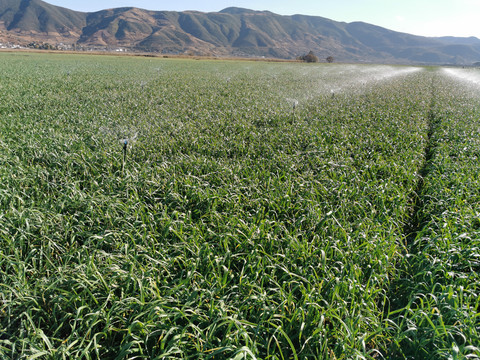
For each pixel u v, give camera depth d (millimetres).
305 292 3590
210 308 3346
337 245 4570
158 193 6160
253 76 35406
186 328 3266
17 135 8922
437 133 11656
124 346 2930
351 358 2992
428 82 36031
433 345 3199
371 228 5137
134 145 8703
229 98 17938
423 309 3518
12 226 4539
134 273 3865
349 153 8789
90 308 3410
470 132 11562
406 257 4660
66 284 3730
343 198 5996
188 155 8344
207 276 3975
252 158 8438
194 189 6012
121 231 4598
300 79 33875
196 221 5312
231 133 10555
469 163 8141
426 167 8523
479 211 5762
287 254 4277
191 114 13633
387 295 4180
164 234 4656
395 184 6645
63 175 6590
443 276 4113
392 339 3381
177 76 31156
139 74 31828
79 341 3221
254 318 3418
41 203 5379
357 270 4125
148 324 3160
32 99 15070
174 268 4141
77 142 8594
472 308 3477
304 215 5281
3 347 2881
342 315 3549
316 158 8102
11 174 6277
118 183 6332
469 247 4551
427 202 6324
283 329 3348
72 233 4688
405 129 11594
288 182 6496
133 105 14750
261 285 3764
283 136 10102
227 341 3033
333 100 18609
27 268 4090
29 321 3229
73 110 13047
